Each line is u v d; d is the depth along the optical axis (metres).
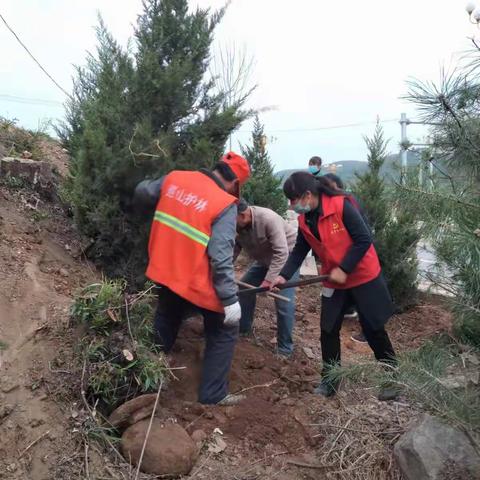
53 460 2.73
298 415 3.61
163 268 3.31
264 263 4.51
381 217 6.20
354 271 3.77
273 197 7.57
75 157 5.15
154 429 2.97
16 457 2.72
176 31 4.38
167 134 4.14
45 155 6.36
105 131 4.14
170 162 4.10
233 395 3.61
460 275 2.90
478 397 2.85
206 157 4.18
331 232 3.71
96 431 2.88
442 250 2.88
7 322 3.36
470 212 2.82
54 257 4.28
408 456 2.99
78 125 5.72
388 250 6.10
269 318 5.59
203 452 3.08
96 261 4.46
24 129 6.75
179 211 3.31
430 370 2.96
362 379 3.48
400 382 2.99
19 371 3.07
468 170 2.95
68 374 3.08
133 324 3.24
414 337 5.73
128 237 4.21
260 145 7.81
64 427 2.87
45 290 3.72
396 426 3.44
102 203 4.07
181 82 4.13
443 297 3.29
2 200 4.64
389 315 3.81
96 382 2.99
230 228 3.26
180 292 3.23
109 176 4.03
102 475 2.72
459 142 2.90
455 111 2.94
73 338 3.26
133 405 2.99
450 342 3.31
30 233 4.39
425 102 2.96
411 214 3.10
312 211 3.77
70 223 4.92
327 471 3.11
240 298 4.68
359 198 6.29
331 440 3.30
